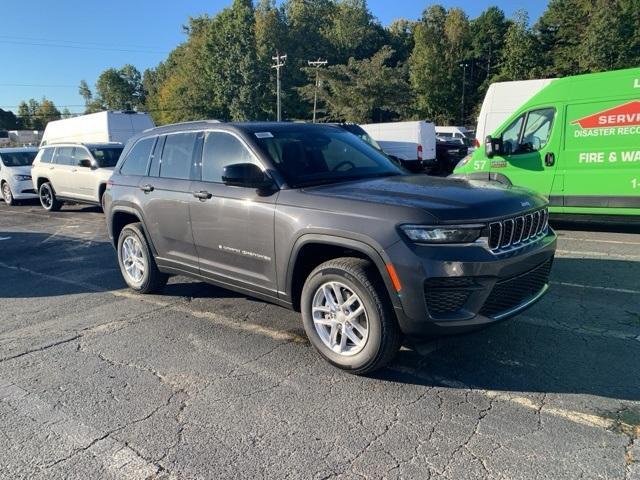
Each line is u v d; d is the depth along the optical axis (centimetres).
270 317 503
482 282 328
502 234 340
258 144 437
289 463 277
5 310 557
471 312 331
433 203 341
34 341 461
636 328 443
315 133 484
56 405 345
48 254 853
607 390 342
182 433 308
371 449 287
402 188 383
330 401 340
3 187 1662
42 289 637
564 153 850
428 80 7138
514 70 6469
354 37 9294
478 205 340
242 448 292
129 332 474
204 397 350
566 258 687
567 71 6134
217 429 311
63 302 578
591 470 262
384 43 9688
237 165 401
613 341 418
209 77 7800
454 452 281
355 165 461
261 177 407
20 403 349
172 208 504
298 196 392
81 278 683
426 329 330
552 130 859
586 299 519
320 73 5934
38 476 272
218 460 281
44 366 407
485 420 312
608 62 5375
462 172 988
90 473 274
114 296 592
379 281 346
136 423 320
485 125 1462
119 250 609
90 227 1131
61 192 1406
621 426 300
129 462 282
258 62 7525
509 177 912
